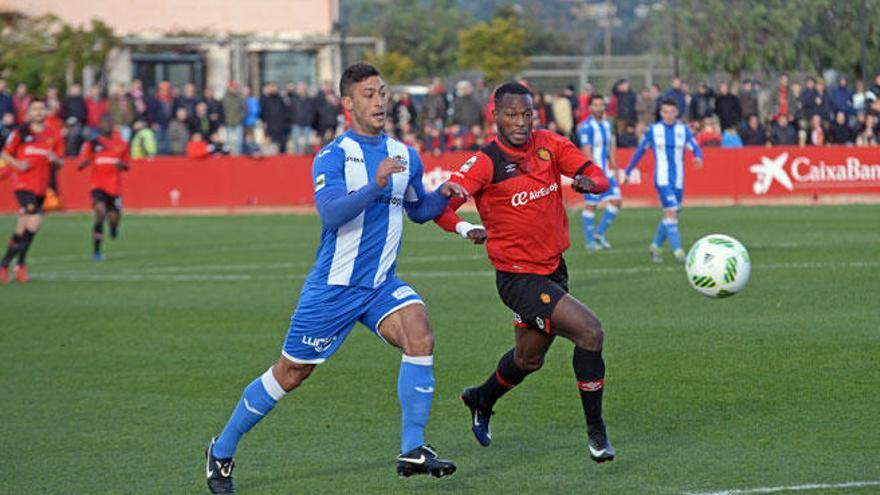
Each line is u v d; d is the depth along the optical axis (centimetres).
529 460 1944
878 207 7112
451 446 2048
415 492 1784
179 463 1984
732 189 7775
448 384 2517
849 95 8362
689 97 8412
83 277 4622
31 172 4522
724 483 1767
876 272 4053
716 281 2489
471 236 1833
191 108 8288
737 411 2208
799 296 3547
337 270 1770
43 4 10800
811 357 2642
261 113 8294
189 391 2527
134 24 10988
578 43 15925
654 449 1977
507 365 1981
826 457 1889
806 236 5403
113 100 8200
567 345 2873
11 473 1939
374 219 1770
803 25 9500
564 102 8162
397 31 15450
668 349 2781
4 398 2494
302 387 2511
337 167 1758
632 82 10681
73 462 2000
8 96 7819
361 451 2028
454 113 8388
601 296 3681
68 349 3045
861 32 8931
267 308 3666
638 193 7856
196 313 3591
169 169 7869
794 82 9462
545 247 1923
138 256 5369
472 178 1889
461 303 3641
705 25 9788
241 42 10269
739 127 8181
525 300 1898
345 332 1808
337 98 8362
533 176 1909
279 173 7906
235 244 5803
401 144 1827
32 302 3922
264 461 1980
